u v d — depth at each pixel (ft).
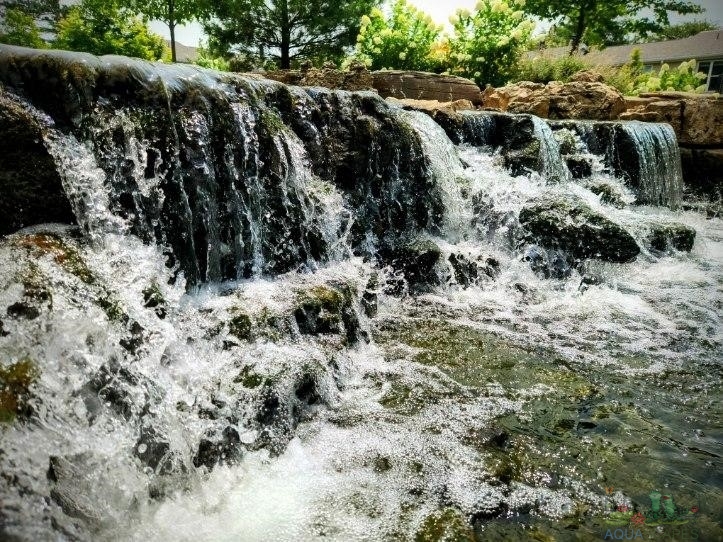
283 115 14.94
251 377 9.01
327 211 15.31
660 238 20.67
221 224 12.35
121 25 54.90
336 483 7.78
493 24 39.88
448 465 8.30
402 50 39.93
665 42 96.58
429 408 10.04
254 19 52.42
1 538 4.72
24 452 5.66
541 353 12.83
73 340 7.40
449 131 24.02
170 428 7.63
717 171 32.50
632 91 43.14
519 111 33.76
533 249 18.88
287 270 13.88
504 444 8.96
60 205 9.76
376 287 15.35
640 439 9.27
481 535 6.82
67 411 6.62
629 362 12.52
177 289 10.84
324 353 10.59
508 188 20.63
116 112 10.37
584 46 69.87
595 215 18.47
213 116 12.00
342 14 51.98
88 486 6.27
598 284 18.03
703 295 17.30
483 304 16.08
